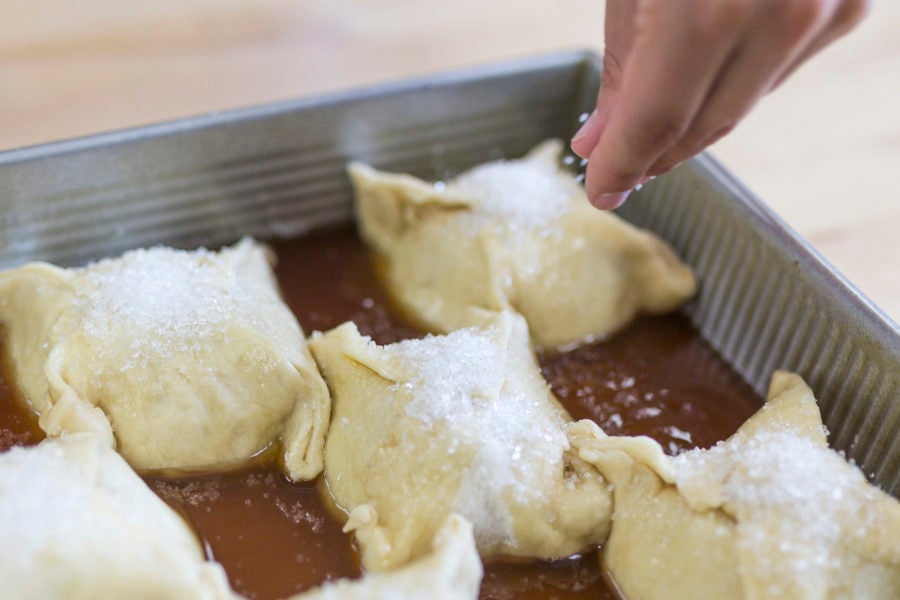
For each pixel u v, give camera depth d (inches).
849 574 15.9
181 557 15.7
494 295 19.9
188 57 24.6
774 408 18.2
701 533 16.3
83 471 16.3
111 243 20.6
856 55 25.7
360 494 17.2
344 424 17.8
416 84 21.5
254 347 18.0
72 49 24.5
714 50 14.5
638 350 20.6
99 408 17.7
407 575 15.7
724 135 16.0
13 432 18.1
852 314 18.1
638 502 17.0
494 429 17.1
